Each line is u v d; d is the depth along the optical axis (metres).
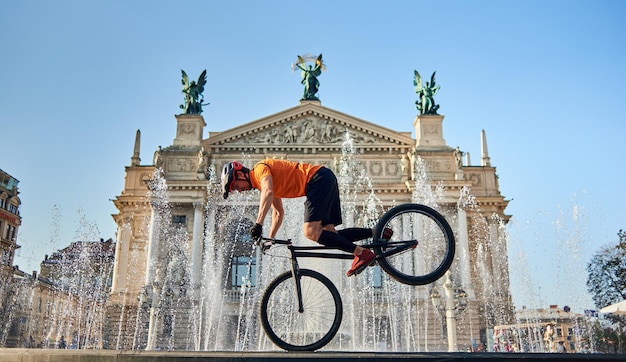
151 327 55.06
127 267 75.81
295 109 77.00
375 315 67.00
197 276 69.69
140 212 78.12
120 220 79.12
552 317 68.94
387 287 68.00
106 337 71.75
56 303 90.31
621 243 64.12
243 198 73.44
